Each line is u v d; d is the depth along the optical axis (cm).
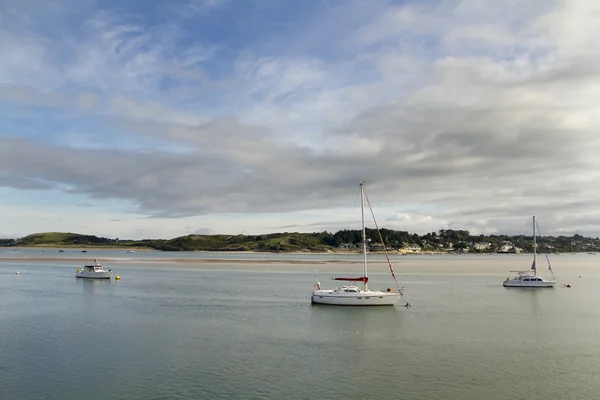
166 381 3725
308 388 3588
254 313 6731
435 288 10525
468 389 3572
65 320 6078
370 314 6706
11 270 15475
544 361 4275
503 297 8794
